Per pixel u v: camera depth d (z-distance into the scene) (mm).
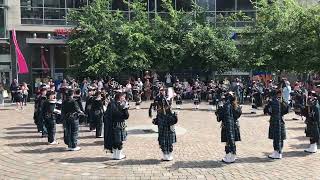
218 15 34188
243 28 32562
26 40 32812
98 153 12742
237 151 12914
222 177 10125
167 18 33844
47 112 14156
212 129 17125
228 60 31625
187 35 31094
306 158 12039
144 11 34125
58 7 34625
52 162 11664
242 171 10641
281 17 30125
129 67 30594
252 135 15719
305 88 23781
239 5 36594
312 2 36938
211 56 30891
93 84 25922
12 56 33781
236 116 11555
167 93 16406
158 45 31203
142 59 30562
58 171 10742
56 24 34562
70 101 13195
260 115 21719
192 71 34031
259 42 29812
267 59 28906
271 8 30594
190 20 32531
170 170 10727
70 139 13109
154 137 15156
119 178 10078
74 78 30797
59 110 14523
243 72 33844
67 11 34594
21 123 19016
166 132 11664
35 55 34531
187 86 30891
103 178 10094
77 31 31141
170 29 31750
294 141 14539
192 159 11875
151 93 29422
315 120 12672
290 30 29359
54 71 35094
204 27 32031
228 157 11469
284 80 24328
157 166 11133
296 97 20312
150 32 31922
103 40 30484
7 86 33781
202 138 15023
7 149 13352
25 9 33938
